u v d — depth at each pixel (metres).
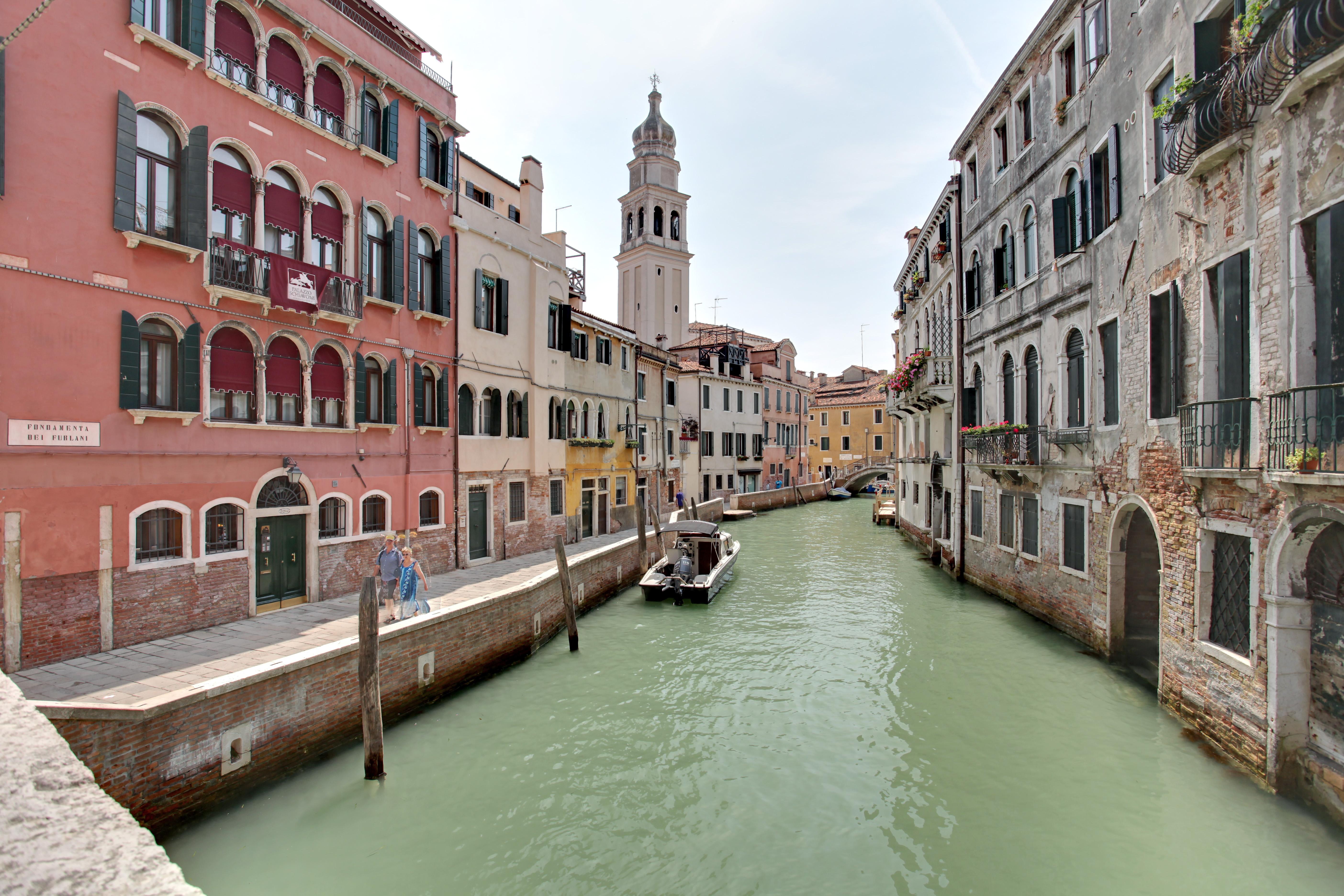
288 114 11.32
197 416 9.93
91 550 8.70
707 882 6.46
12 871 1.86
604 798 7.87
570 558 16.38
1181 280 8.86
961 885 6.28
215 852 6.73
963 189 19.16
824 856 6.80
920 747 8.91
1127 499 10.41
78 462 8.62
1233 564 7.91
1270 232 7.04
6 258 8.02
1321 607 6.76
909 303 28.19
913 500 27.42
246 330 10.64
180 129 9.77
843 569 22.05
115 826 2.13
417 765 8.47
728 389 41.00
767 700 10.62
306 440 11.65
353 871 6.57
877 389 55.88
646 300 45.84
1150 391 9.56
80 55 8.65
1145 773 7.83
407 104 14.01
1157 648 11.14
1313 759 6.76
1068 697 10.10
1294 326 6.64
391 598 10.41
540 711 10.16
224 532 10.41
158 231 9.59
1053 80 13.28
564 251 20.02
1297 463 6.33
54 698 7.14
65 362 8.51
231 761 7.22
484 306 16.55
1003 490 16.06
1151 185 9.68
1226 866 6.27
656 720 9.91
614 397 24.28
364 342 12.85
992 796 7.69
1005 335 15.57
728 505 40.06
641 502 19.28
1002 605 15.98
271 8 11.10
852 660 12.52
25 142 8.18
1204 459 8.07
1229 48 8.07
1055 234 12.86
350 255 12.61
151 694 7.22
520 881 6.48
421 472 14.31
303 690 8.04
